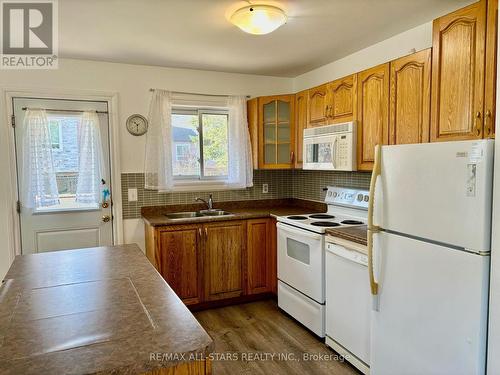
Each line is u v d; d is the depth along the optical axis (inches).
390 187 76.1
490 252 59.3
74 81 131.1
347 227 107.0
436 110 82.0
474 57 72.5
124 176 139.7
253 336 113.0
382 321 79.7
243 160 152.2
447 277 65.0
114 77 136.4
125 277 65.3
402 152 73.0
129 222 141.5
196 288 130.7
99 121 135.3
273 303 140.6
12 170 125.4
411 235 71.9
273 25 91.6
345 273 96.4
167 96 141.6
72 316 48.7
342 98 116.3
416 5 88.0
